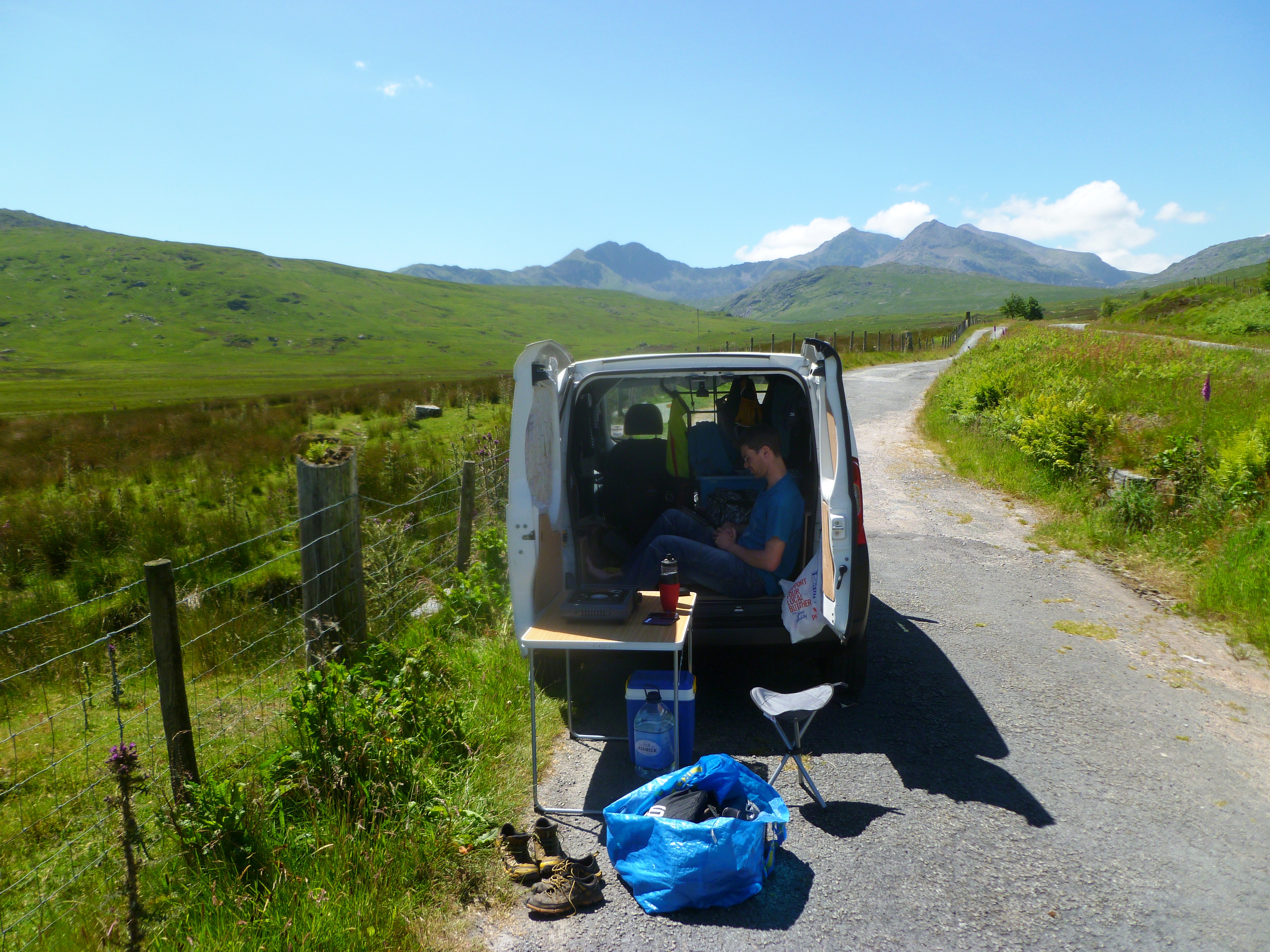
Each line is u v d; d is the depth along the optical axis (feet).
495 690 14.73
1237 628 18.02
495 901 9.20
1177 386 44.65
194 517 28.99
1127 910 8.98
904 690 15.23
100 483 38.60
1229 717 13.94
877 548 25.89
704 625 13.89
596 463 18.28
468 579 19.49
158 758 12.89
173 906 8.94
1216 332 125.90
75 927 8.71
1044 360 65.98
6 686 16.58
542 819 10.16
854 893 9.32
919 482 36.86
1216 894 9.27
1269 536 20.39
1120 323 164.55
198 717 14.37
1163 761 12.44
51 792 12.39
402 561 20.66
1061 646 17.39
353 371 491.31
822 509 13.37
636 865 9.43
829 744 13.12
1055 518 29.17
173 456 46.19
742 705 14.66
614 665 15.01
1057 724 13.73
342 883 9.07
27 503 30.94
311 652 14.66
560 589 14.53
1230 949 8.36
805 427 16.02
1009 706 14.46
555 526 14.17
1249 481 23.65
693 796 10.03
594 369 15.10
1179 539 23.79
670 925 8.82
